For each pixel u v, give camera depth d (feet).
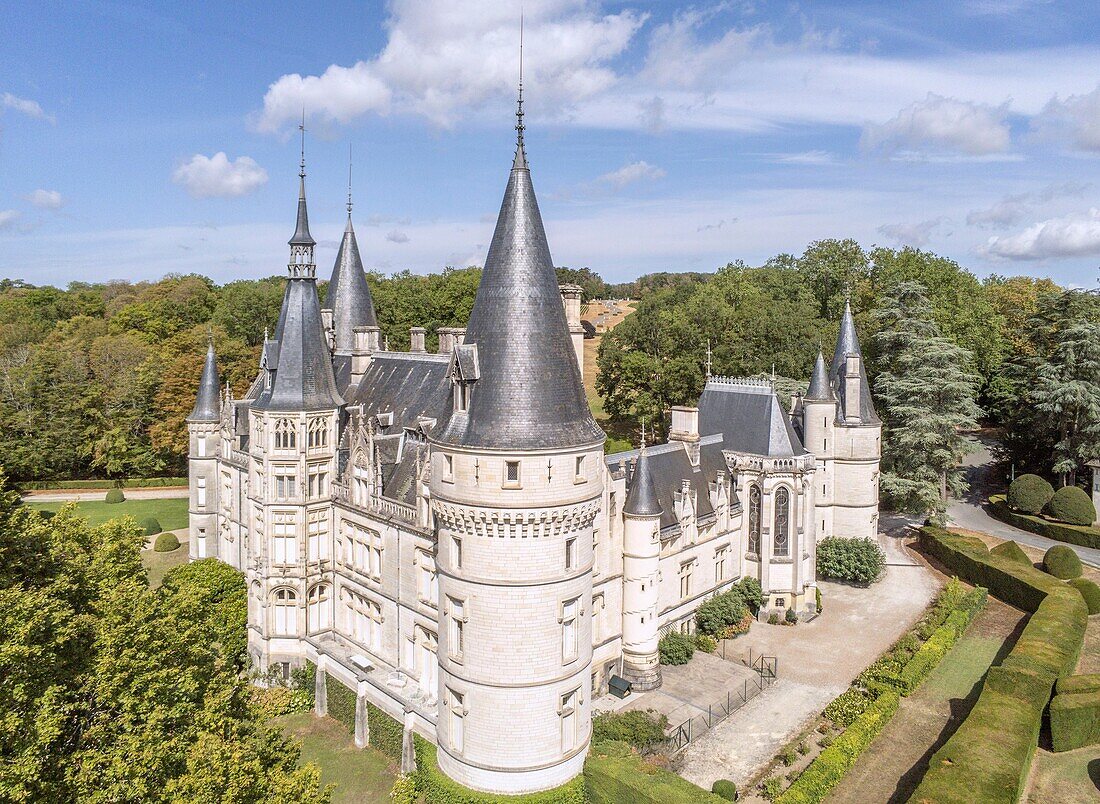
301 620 188.85
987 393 393.91
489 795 125.18
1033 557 256.52
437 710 136.05
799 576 210.18
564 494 122.52
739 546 217.15
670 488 195.21
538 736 125.39
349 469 183.62
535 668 124.06
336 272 245.24
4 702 90.48
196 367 395.75
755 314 385.91
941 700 162.91
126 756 96.53
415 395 200.85
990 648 189.78
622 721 147.43
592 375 560.61
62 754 98.02
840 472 256.93
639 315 404.36
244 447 232.12
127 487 391.86
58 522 122.52
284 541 188.14
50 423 389.39
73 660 105.19
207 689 115.65
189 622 120.57
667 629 187.83
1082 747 146.20
